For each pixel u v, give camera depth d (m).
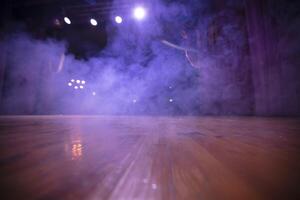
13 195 0.44
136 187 0.48
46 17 6.71
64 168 0.63
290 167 0.66
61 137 1.39
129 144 1.10
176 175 0.57
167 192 0.46
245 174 0.58
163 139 1.31
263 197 0.44
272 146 1.05
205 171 0.61
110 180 0.53
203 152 0.88
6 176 0.55
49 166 0.65
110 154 0.83
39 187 0.48
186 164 0.68
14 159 0.74
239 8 5.60
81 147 1.00
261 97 4.72
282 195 0.45
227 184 0.51
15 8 6.16
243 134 1.61
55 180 0.52
